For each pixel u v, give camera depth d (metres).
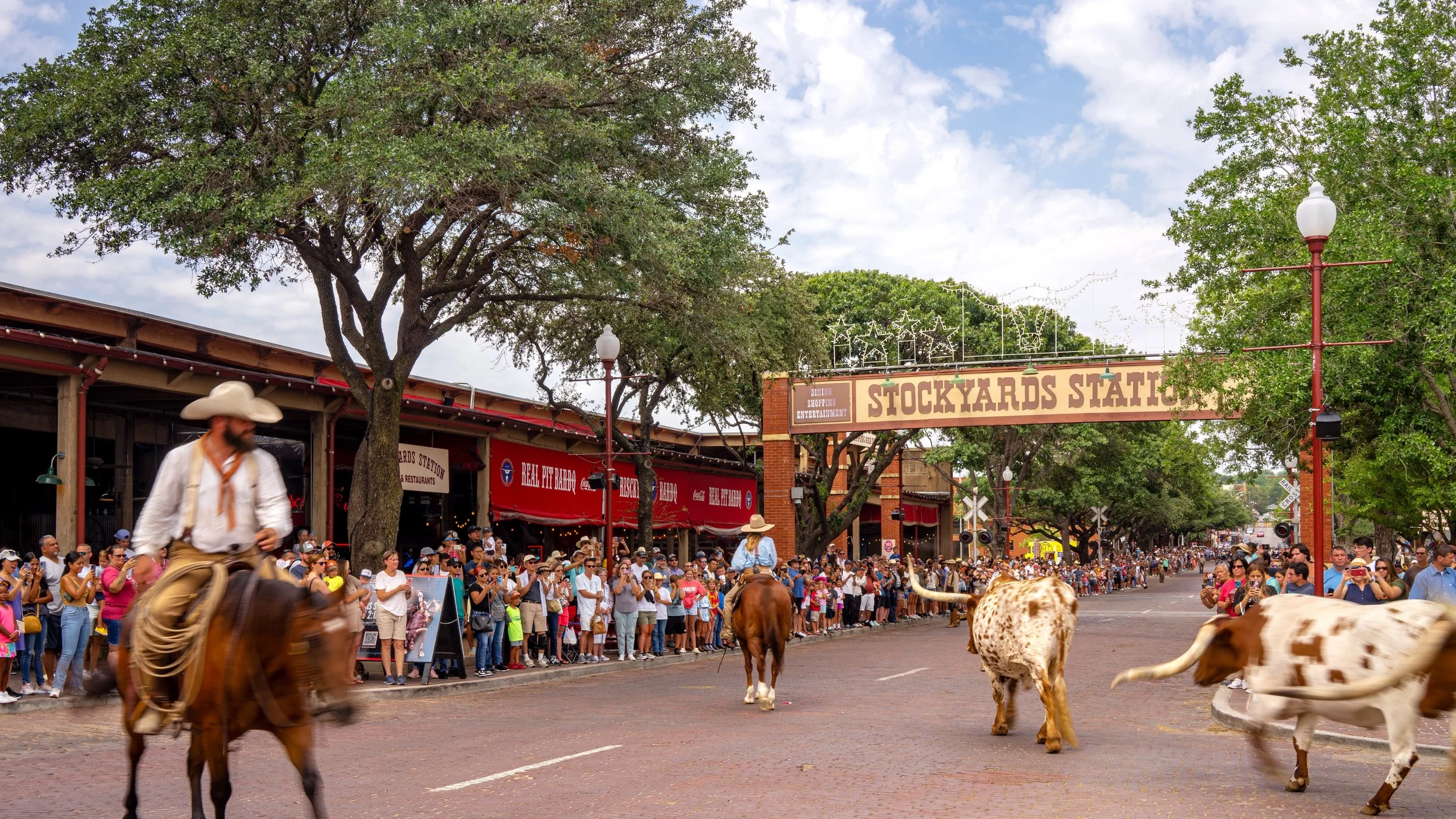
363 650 19.09
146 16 20.78
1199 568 128.88
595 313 29.41
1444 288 20.52
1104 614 42.50
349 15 21.00
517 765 11.05
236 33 19.92
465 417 29.50
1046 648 11.72
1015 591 12.14
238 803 9.31
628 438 33.41
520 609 21.97
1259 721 9.44
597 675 21.95
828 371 39.47
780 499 39.78
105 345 20.20
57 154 20.95
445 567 19.98
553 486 34.25
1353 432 25.80
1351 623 8.87
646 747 12.16
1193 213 25.53
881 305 48.41
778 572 30.50
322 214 19.55
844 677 20.61
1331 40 23.75
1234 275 24.30
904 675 20.91
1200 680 9.89
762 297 32.34
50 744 12.52
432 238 21.92
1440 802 9.28
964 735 13.02
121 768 11.05
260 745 12.49
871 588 36.69
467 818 8.61
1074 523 74.44
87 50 20.80
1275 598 9.54
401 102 19.64
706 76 23.44
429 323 22.97
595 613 23.45
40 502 24.17
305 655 6.62
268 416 7.18
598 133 20.95
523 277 25.61
